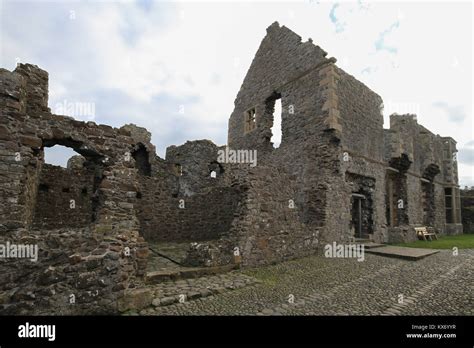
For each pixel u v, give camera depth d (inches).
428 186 795.4
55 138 202.4
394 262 344.5
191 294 200.8
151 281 228.7
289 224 352.2
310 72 490.3
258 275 268.8
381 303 193.6
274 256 324.2
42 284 157.0
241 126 666.8
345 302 194.9
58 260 170.7
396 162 595.8
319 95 465.7
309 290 221.6
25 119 191.8
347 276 268.2
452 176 907.4
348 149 469.7
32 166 206.7
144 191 477.7
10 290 160.7
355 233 497.0
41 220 401.1
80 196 441.1
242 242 295.0
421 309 183.0
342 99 470.9
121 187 220.2
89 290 168.1
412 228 615.5
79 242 180.7
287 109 528.1
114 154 222.5
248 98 655.1
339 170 436.8
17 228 177.9
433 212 783.7
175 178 662.5
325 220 412.8
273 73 582.6
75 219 432.8
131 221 219.9
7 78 187.8
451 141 938.7
